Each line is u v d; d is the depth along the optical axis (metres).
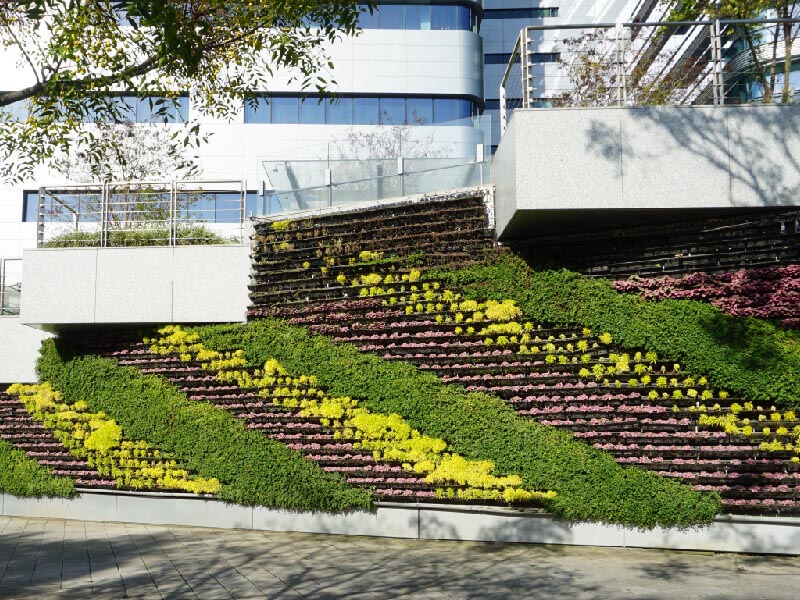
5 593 8.27
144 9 6.72
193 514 13.24
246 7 9.37
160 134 25.92
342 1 9.12
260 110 28.84
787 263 9.92
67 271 13.78
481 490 10.98
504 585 8.36
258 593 8.12
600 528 10.55
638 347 10.48
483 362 11.33
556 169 10.00
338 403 12.08
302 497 12.13
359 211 12.59
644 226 10.71
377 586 8.38
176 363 13.50
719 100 10.27
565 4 34.28
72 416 14.33
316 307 12.52
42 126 8.81
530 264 11.20
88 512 14.19
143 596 8.08
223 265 13.35
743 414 10.03
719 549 10.05
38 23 9.19
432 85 29.72
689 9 13.49
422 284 11.82
